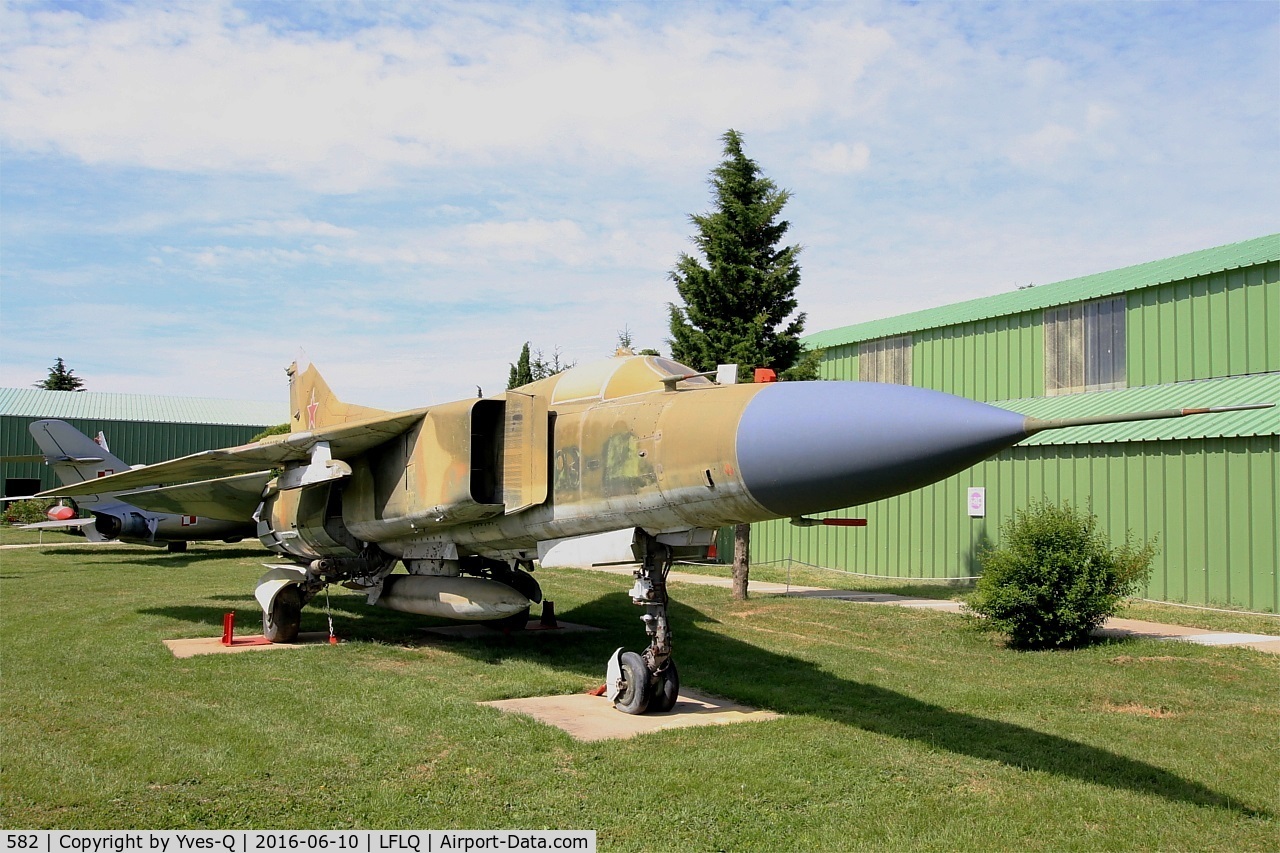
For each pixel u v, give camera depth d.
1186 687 9.78
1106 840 5.64
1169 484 16.86
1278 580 15.13
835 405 6.82
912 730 7.90
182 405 51.41
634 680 8.31
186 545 30.72
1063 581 12.05
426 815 5.64
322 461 11.56
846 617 14.64
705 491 7.71
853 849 5.38
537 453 9.56
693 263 18.09
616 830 5.53
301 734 7.18
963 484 21.00
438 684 9.26
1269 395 16.20
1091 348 20.81
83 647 10.98
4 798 5.70
